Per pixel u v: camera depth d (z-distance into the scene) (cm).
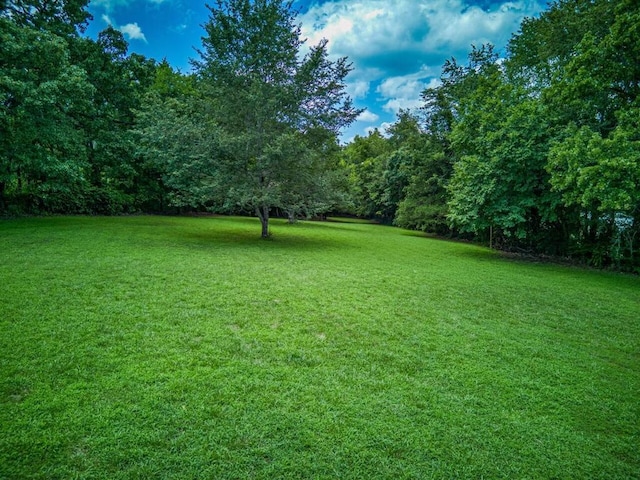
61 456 207
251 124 1215
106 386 279
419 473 213
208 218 2372
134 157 1925
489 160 1197
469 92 1984
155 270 670
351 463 217
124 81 1917
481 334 456
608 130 1071
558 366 375
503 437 252
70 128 1472
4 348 330
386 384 314
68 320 404
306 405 273
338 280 707
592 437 259
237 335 398
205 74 1220
